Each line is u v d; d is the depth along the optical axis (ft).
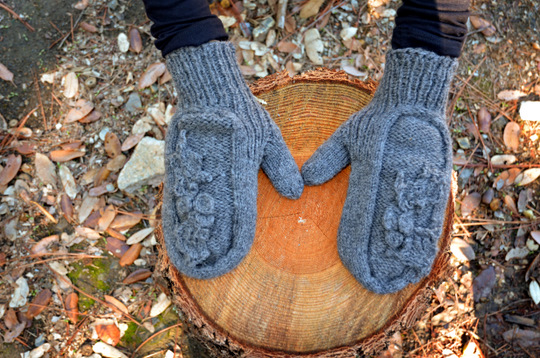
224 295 2.54
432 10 2.34
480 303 3.12
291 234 2.67
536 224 3.17
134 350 3.02
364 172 2.49
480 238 3.16
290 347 2.55
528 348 3.08
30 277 3.01
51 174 3.10
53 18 3.23
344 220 2.55
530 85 3.30
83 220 3.07
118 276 3.06
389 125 2.45
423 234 2.40
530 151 3.23
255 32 3.28
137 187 3.08
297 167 2.61
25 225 3.06
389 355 3.05
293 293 2.59
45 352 2.97
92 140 3.15
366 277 2.45
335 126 2.81
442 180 2.40
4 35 3.20
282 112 2.78
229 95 2.45
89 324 3.01
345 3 3.34
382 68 3.30
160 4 2.32
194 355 3.03
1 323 2.97
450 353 3.05
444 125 2.44
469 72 3.28
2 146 3.10
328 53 3.32
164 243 2.54
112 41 3.24
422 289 2.52
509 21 3.33
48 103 3.16
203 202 2.41
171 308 3.06
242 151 2.44
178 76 2.43
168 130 2.50
